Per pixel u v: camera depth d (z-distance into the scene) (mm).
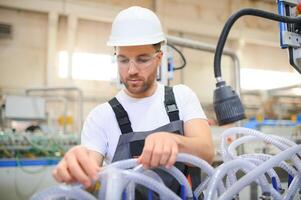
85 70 4984
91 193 586
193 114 882
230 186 657
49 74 4695
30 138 2725
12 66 4629
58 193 540
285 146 751
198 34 5605
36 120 3281
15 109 3088
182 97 926
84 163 557
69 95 4887
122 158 829
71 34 4777
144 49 787
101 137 914
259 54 6266
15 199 2598
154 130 857
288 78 6504
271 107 5852
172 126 852
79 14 4801
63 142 2910
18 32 4668
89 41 5012
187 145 650
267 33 6090
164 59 1688
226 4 5844
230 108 638
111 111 915
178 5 5434
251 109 5965
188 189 629
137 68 801
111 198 506
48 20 4758
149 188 578
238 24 5820
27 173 2662
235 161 658
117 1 5051
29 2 4562
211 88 5746
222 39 661
